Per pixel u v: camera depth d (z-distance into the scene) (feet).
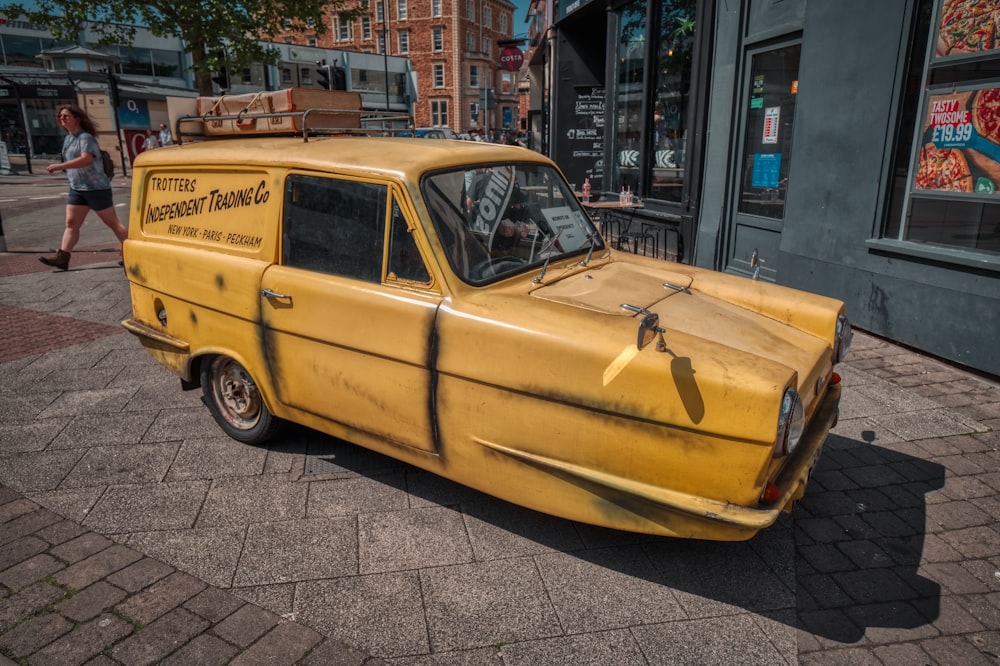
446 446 9.76
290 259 11.04
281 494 11.47
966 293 16.39
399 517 10.84
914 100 17.46
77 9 30.60
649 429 8.11
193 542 10.12
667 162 29.89
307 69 156.46
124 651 7.93
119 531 10.39
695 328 9.52
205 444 13.25
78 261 30.25
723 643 8.23
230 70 33.04
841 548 10.14
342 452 12.99
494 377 8.91
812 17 19.93
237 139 13.44
